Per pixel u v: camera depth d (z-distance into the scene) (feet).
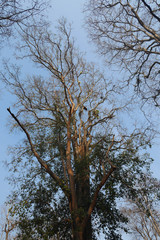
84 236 43.65
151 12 35.12
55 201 51.24
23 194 50.55
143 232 92.38
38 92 58.95
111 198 47.57
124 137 49.67
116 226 48.67
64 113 59.41
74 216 42.93
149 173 49.98
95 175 49.47
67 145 52.26
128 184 49.16
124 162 47.47
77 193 49.29
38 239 46.91
